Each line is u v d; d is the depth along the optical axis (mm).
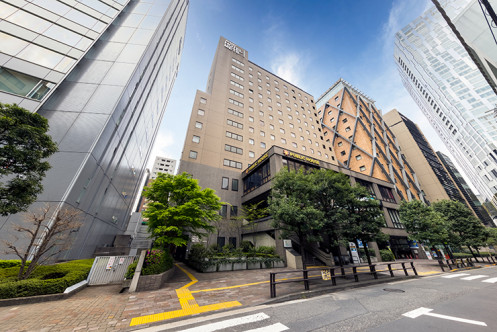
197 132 26438
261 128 32906
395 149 55062
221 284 9359
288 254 16078
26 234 9633
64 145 12188
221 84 33031
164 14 23922
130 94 17484
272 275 7164
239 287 8719
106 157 15203
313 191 12094
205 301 6613
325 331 4199
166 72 32656
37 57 13953
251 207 21156
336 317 5047
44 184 10625
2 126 6164
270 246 18719
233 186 25453
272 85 40938
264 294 7465
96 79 15695
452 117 60344
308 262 17500
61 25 16156
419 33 71312
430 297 6859
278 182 12953
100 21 18828
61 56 15023
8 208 6391
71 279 7641
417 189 48562
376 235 12156
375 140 47656
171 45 31125
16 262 8773
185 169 23469
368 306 5977
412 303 6211
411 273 13219
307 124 41156
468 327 4141
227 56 37750
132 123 20656
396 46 84812
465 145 59344
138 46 19281
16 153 6344
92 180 13266
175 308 5922
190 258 16078
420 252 26719
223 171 25703
